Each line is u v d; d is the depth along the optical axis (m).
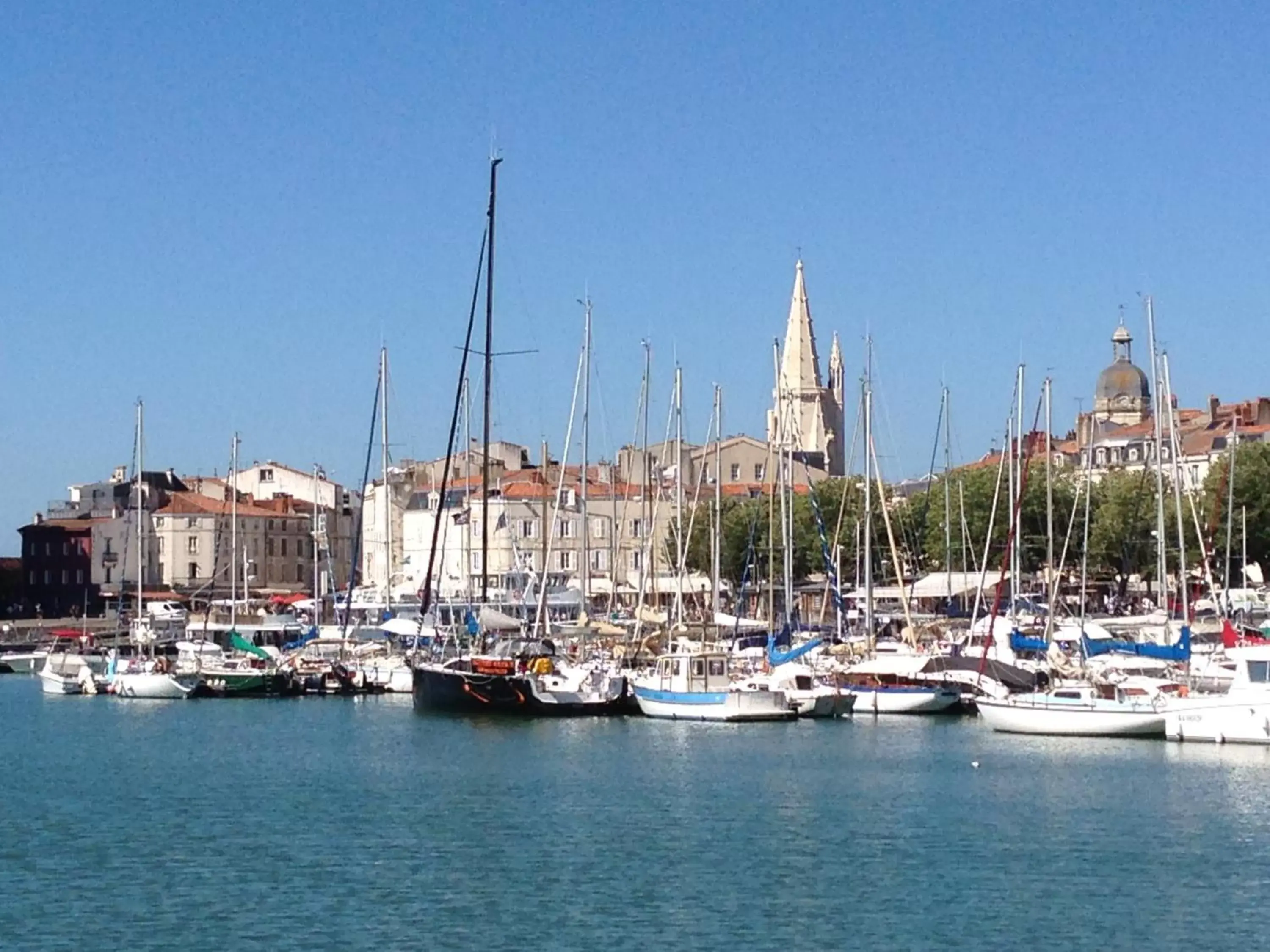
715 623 138.38
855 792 84.25
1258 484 178.25
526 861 68.62
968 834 73.38
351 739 110.06
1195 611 153.38
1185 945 55.94
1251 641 127.62
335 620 186.88
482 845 72.12
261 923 59.22
